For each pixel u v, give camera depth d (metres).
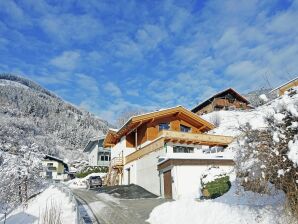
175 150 29.06
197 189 21.94
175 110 33.69
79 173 50.88
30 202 27.06
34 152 32.69
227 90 62.09
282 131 9.22
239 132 10.60
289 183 8.97
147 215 15.19
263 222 9.82
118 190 27.92
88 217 15.39
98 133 122.19
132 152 34.09
